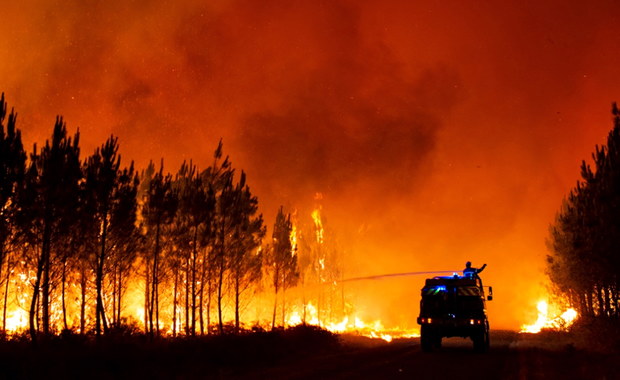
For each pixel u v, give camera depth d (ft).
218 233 92.38
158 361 52.65
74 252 67.21
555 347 80.38
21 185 58.44
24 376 41.45
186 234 86.33
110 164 71.36
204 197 87.97
